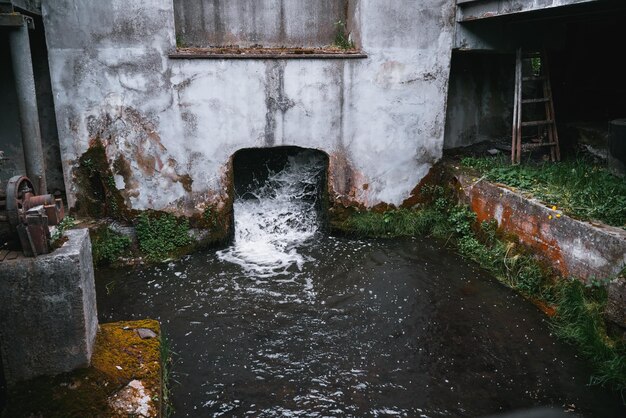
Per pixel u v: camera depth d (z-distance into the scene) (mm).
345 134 8680
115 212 8055
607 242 5785
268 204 9828
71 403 3965
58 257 3914
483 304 6820
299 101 8328
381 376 5453
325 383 5344
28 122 6504
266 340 6078
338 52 8320
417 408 4980
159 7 7457
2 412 3859
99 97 7609
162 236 8211
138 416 4059
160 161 8023
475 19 8250
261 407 4980
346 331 6266
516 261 7281
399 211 9297
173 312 6672
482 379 5383
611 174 7547
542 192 7375
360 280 7523
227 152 8258
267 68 8062
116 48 7469
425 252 8422
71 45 7355
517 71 8852
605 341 5559
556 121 9828
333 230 9102
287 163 10102
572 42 9688
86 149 7773
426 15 8531
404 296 7062
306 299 7012
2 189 4051
